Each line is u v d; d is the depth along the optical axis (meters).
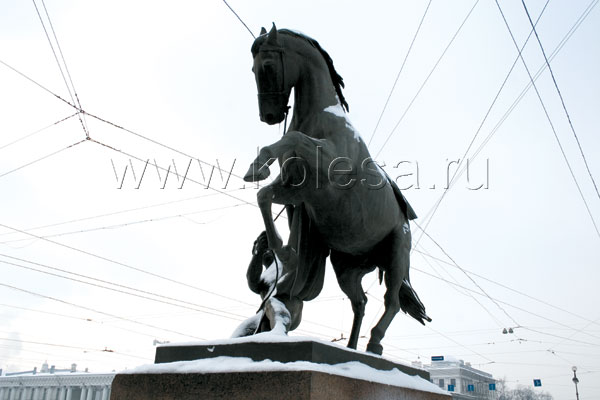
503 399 74.56
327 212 3.23
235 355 2.54
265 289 3.50
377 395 2.68
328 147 3.14
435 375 62.38
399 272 3.68
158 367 2.56
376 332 3.53
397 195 3.81
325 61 3.59
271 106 3.32
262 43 3.38
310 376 2.22
